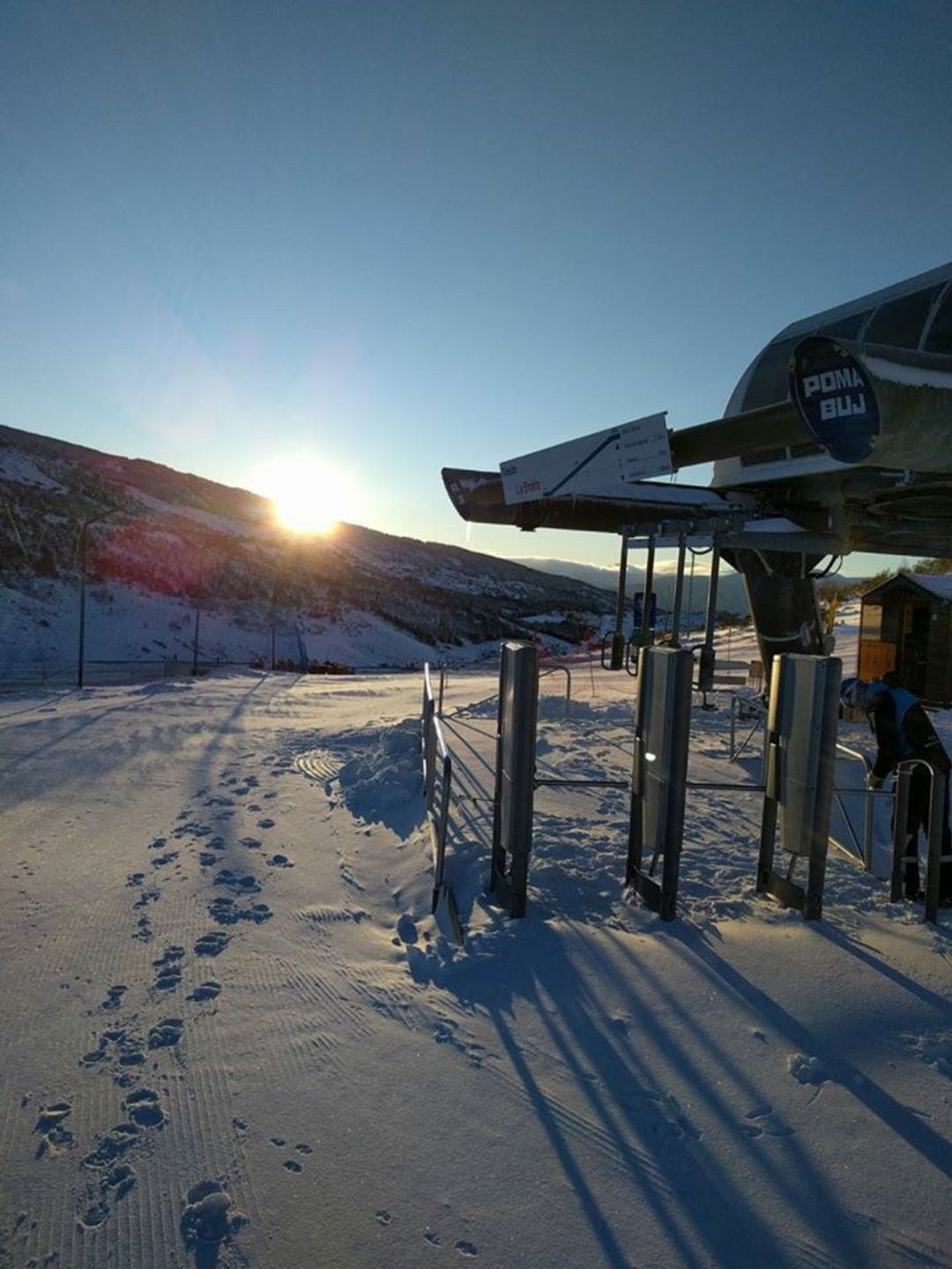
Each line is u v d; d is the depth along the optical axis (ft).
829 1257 7.21
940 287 21.30
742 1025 10.97
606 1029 11.02
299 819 24.54
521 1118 9.27
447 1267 7.18
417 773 27.37
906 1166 8.30
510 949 13.53
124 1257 7.39
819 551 27.14
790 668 15.12
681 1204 7.88
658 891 14.83
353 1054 10.84
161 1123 9.41
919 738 15.93
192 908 16.79
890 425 9.34
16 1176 8.54
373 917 16.43
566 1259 7.24
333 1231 7.64
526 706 14.66
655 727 14.99
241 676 97.76
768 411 12.51
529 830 14.84
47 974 13.71
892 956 12.97
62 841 22.25
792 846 14.96
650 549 27.02
